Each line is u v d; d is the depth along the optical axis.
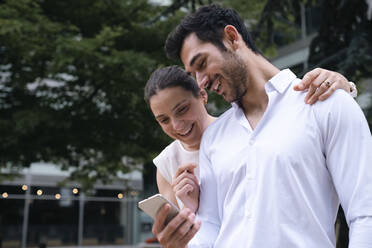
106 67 5.23
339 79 1.17
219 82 1.28
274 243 1.11
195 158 1.58
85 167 6.39
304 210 1.11
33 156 5.74
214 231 1.36
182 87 1.46
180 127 1.48
